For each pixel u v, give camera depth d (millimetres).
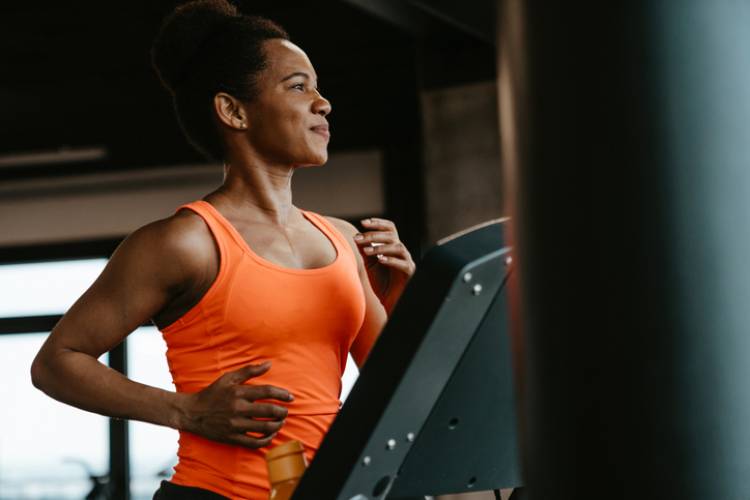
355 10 7363
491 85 7324
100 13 7430
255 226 1616
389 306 1683
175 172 9445
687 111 692
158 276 1530
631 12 693
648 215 686
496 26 777
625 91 691
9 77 7684
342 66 7695
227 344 1547
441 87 7383
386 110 8398
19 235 9578
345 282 1630
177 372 1600
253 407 1367
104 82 7680
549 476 717
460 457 1085
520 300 740
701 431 682
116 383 1486
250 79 1644
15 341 9273
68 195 9570
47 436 8773
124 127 8391
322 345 1594
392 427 941
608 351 689
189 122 1722
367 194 9156
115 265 1549
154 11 7367
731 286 690
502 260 904
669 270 685
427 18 6840
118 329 1538
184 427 1419
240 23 1686
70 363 1513
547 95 709
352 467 926
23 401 8914
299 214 1703
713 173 692
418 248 8945
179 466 1558
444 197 7367
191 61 1697
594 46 696
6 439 8828
